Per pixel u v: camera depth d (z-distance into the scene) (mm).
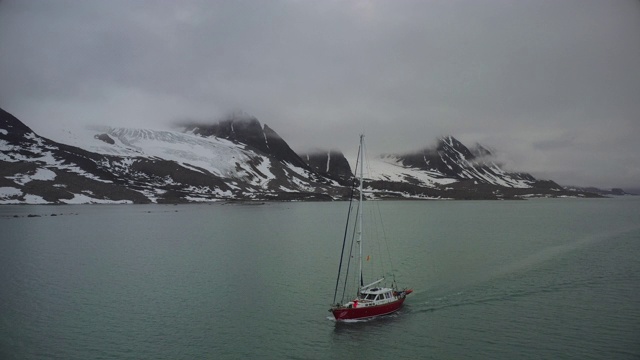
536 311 56938
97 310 58656
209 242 119812
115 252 103000
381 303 56281
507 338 48812
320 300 62719
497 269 80375
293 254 99562
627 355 44344
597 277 73250
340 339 49281
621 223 169625
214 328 52344
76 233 140250
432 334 50281
